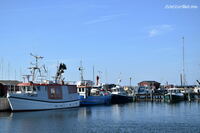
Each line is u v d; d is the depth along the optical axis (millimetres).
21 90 74125
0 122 56250
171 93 127688
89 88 102375
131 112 76375
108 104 106438
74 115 67562
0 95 83812
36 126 52250
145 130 48844
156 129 49688
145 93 146750
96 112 75312
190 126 52625
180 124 54906
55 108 78625
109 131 47938
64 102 81812
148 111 79438
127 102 122000
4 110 72062
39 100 73875
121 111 78812
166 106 98125
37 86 73625
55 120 59344
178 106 97875
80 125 53531
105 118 63312
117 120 60219
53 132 47188
